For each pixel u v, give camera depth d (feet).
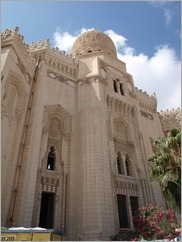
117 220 71.72
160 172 62.95
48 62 93.45
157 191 90.89
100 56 113.50
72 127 86.02
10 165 61.67
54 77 92.02
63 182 73.82
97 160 75.41
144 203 84.02
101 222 64.39
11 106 65.10
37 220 62.80
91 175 72.79
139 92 126.21
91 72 102.58
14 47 67.51
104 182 72.69
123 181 82.94
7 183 59.06
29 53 80.89
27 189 62.69
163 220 61.87
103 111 90.63
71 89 95.71
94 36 129.90
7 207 57.21
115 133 93.81
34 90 81.10
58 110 85.10
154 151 105.91
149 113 123.75
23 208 59.21
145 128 111.75
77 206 70.33
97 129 82.43
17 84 69.36
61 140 81.56
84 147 79.20
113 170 81.05
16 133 66.74
